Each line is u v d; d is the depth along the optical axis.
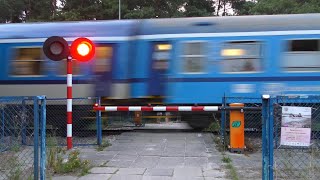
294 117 5.12
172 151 9.23
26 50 12.48
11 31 12.63
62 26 12.61
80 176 6.89
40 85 12.33
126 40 12.25
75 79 12.23
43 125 5.96
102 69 12.23
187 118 12.58
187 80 11.90
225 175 6.91
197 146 9.87
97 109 9.95
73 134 11.99
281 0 35.75
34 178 6.00
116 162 8.05
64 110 12.23
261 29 11.70
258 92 11.59
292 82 11.51
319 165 7.04
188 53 11.96
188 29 12.02
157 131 12.70
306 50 11.53
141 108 9.85
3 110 8.32
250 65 11.68
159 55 12.09
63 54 9.73
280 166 7.14
